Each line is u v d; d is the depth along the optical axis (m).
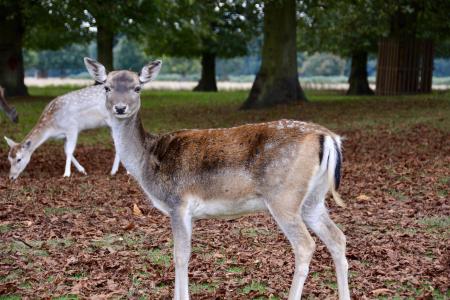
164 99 27.11
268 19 21.30
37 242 7.15
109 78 5.55
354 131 15.30
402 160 11.51
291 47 21.39
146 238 7.29
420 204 8.46
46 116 11.03
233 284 5.81
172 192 5.23
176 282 5.21
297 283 4.94
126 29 24.55
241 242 7.07
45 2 22.52
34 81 55.22
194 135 5.28
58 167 12.09
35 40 33.06
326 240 5.14
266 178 4.98
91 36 31.92
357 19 26.23
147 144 5.42
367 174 10.35
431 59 25.39
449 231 7.27
